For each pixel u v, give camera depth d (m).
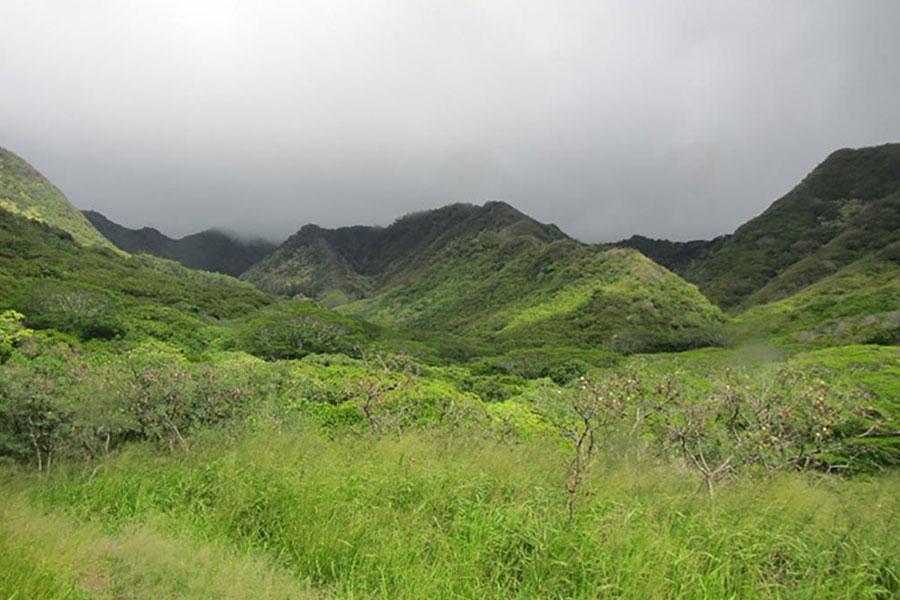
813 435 7.35
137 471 7.07
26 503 5.57
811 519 4.97
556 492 5.34
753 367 12.06
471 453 6.79
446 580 3.98
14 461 7.58
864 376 18.50
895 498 5.47
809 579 4.06
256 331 55.62
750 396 7.61
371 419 9.38
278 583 4.07
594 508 4.92
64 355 12.94
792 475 6.32
